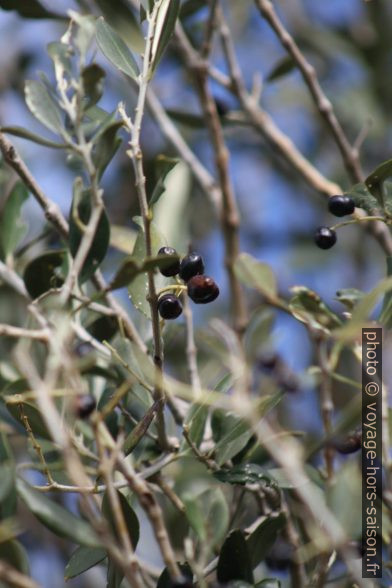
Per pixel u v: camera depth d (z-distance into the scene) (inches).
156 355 34.3
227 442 35.5
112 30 35.9
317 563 36.8
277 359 40.1
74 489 34.4
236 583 34.8
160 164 35.0
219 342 39.8
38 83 35.7
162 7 35.4
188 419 35.7
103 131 34.7
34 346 36.6
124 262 32.9
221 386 36.0
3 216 39.1
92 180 34.6
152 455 36.8
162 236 35.2
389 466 36.4
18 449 40.2
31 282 36.6
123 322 36.9
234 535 35.2
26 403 35.1
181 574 33.8
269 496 37.0
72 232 35.8
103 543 32.7
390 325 36.8
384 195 35.4
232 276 41.9
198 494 35.8
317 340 37.6
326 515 35.5
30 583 32.6
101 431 34.4
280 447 37.0
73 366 33.1
